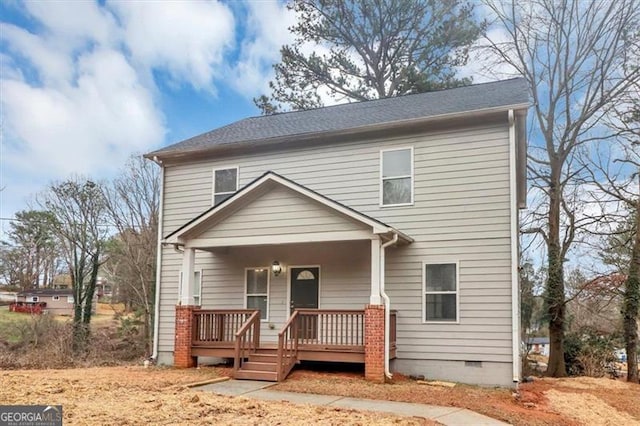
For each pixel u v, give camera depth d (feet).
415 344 38.73
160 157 49.80
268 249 45.55
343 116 49.32
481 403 28.58
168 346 47.34
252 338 39.06
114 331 82.84
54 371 41.27
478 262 37.73
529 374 57.36
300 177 44.83
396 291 39.91
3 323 78.79
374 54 81.66
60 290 114.93
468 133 39.40
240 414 23.86
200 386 32.65
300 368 39.93
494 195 37.96
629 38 55.01
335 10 80.59
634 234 56.13
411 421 23.29
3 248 123.13
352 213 35.99
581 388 40.86
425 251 39.47
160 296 48.60
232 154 47.98
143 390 30.09
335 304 42.34
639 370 56.08
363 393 30.53
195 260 48.01
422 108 44.29
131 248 85.92
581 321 68.13
